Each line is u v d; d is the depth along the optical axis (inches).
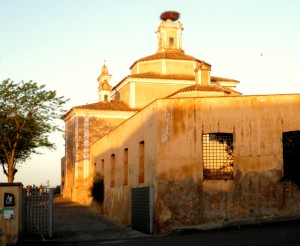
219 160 783.1
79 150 1882.4
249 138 770.2
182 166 763.4
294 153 769.6
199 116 774.5
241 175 762.8
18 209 662.5
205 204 754.8
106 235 787.4
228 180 761.6
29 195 731.4
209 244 534.3
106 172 1257.4
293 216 729.6
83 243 671.8
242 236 588.4
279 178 762.8
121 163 1066.1
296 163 765.9
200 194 756.6
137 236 756.0
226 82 2018.9
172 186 759.7
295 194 761.0
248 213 754.2
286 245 486.9
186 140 770.2
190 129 772.6
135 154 928.9
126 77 1887.3
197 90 1534.2
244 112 775.1
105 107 1915.6
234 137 770.2
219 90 1546.5
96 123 1899.6
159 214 753.6
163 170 763.4
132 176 948.6
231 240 557.0
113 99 2228.1
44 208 732.7
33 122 1524.4
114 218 1118.4
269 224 697.0
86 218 1170.6
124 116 1916.8
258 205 756.6
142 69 1987.0
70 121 2023.9
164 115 775.7
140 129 893.8
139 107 1881.2
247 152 767.1
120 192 1063.6
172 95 1587.1
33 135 1574.8
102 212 1284.4
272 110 775.1
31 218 730.2
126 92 1979.6
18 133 1535.4
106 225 989.2
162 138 770.2
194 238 621.3
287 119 773.3
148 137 829.2
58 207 1553.9
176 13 2114.9
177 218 752.3
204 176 768.3
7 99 1503.4
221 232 674.2
